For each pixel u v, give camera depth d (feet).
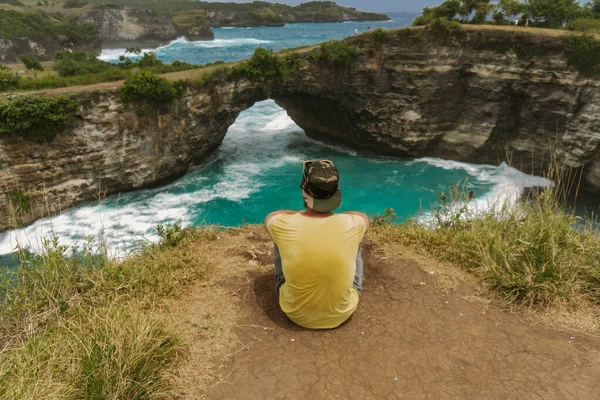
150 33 405.59
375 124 120.88
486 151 114.42
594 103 91.15
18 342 11.39
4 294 13.61
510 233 16.92
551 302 13.03
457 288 14.26
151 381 9.46
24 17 274.98
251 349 11.14
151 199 95.66
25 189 77.05
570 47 92.07
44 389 8.86
